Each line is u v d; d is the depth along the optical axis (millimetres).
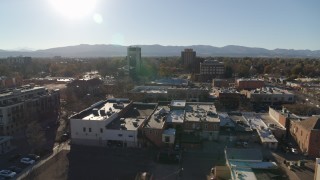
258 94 153500
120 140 90625
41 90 131125
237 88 183500
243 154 74562
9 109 101875
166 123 97250
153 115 104500
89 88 173375
